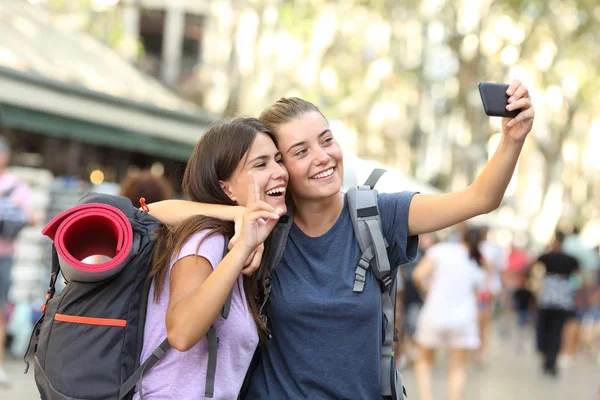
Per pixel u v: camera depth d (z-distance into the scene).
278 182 4.83
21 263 13.95
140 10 35.00
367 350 4.85
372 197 4.98
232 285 4.37
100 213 4.42
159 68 35.09
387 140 38.91
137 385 4.48
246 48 26.80
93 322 4.40
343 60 34.16
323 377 4.82
